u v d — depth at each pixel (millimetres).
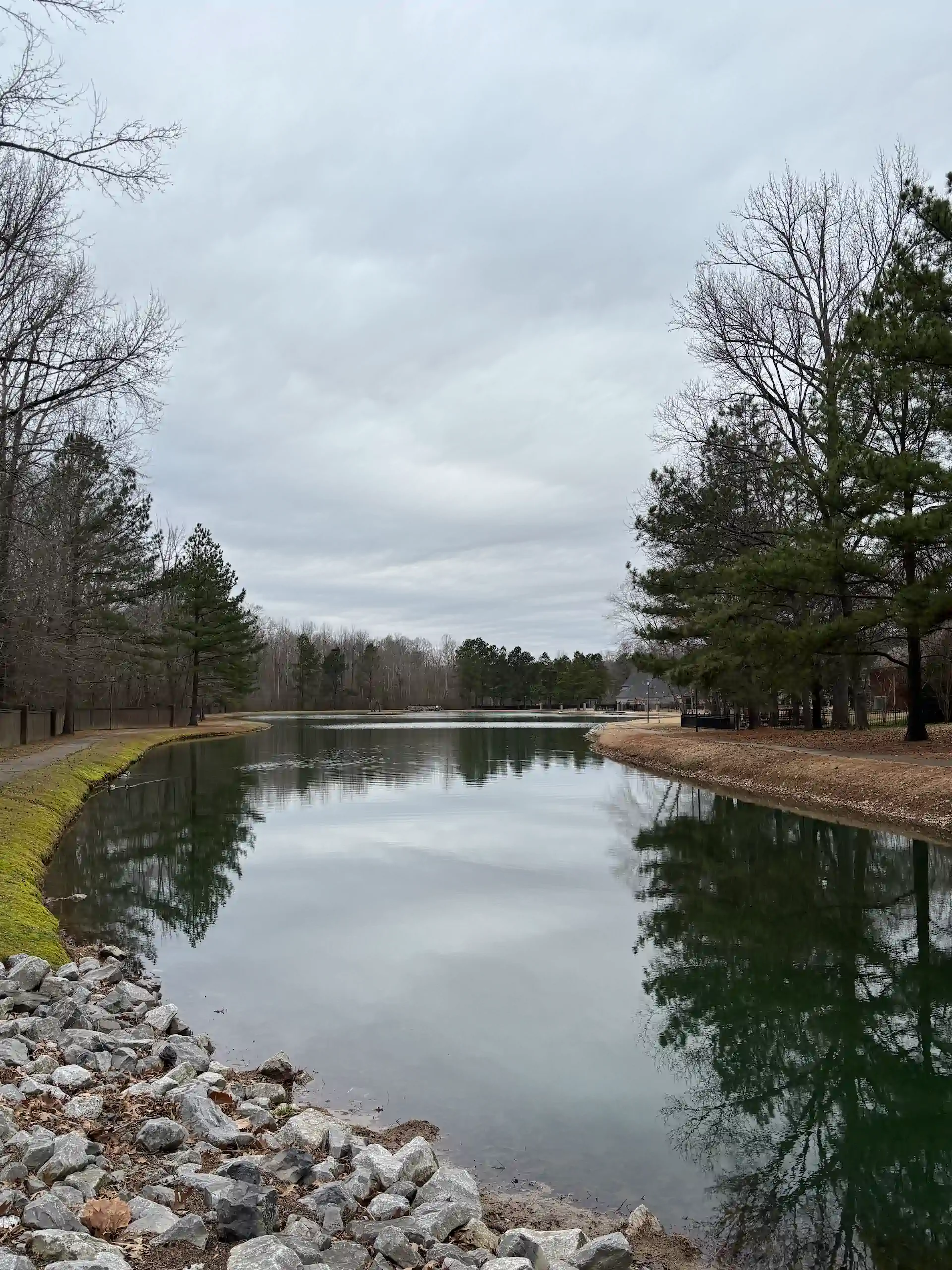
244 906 12648
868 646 26328
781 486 28000
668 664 31750
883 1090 7121
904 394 21547
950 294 19141
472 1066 7336
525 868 15297
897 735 27266
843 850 16109
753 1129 6398
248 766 34219
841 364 24891
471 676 128375
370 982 9430
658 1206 5352
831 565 21219
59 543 23844
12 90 11336
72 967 8742
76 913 12164
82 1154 4582
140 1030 7559
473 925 11711
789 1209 5344
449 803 23734
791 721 41812
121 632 41594
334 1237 4285
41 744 35531
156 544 44125
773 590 24828
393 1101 6656
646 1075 7254
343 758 39031
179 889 13648
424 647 153000
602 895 13391
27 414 19156
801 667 23547
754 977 9758
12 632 24344
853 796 20266
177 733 52562
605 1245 4477
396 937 11125
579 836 18438
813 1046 7969
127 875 14641
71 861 15609
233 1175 4625
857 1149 6141
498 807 22812
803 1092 7051
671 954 10523
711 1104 6773
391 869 15234
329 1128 5723
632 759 36844
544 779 29828
